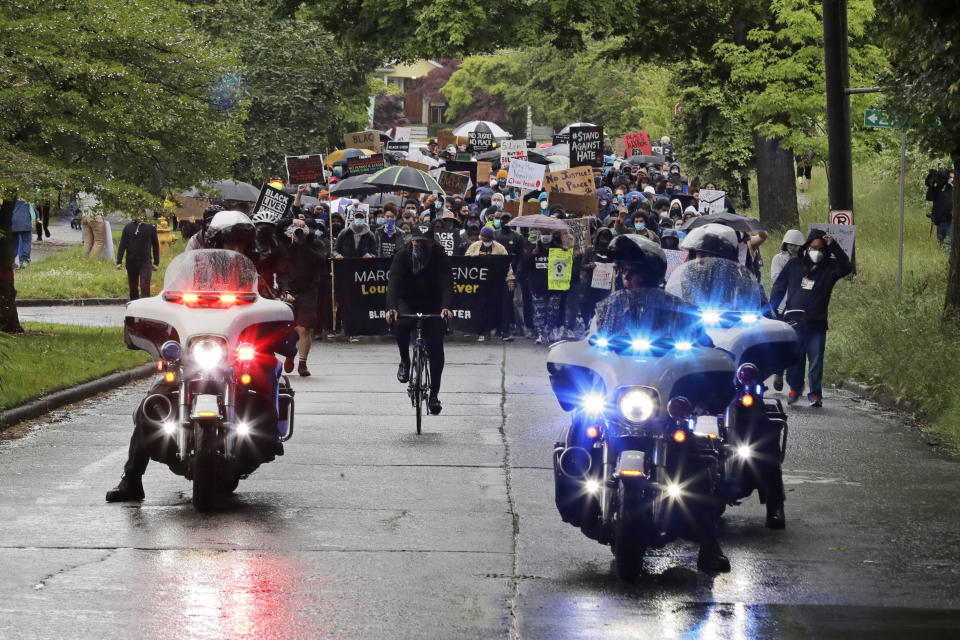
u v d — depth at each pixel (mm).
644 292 26125
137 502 32844
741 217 76938
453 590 24875
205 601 23797
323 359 68250
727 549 28766
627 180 126062
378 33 133750
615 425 25234
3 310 68562
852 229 65812
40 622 22328
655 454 25000
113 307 95875
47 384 50844
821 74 104562
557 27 136750
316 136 172375
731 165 159000
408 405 51344
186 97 65562
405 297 45469
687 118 160000
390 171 108000
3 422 44469
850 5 99250
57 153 64125
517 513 32125
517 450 41281
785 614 23391
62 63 58969
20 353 56656
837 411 51344
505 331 78438
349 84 185000
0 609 23109
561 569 26641
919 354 52844
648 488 25062
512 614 23234
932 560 27812
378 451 40906
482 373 62094
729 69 132500
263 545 28328
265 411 32469
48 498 33250
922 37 48156
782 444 31469
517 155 124375
